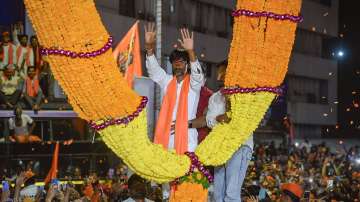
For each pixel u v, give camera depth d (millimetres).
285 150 23594
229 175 5805
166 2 25766
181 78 5727
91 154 15695
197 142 5691
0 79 15016
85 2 4629
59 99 15820
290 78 34719
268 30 5023
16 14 16359
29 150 14719
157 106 13086
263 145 23219
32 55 15516
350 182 13234
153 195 9070
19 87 15188
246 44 5059
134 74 13805
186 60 5699
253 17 5027
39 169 14727
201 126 5602
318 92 37188
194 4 27766
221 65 5816
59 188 9484
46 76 15633
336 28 37844
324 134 37125
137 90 13250
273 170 15094
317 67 36469
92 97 4703
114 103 4770
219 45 29031
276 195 11016
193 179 5316
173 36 25766
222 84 5785
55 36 4582
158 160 5082
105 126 4828
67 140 15531
